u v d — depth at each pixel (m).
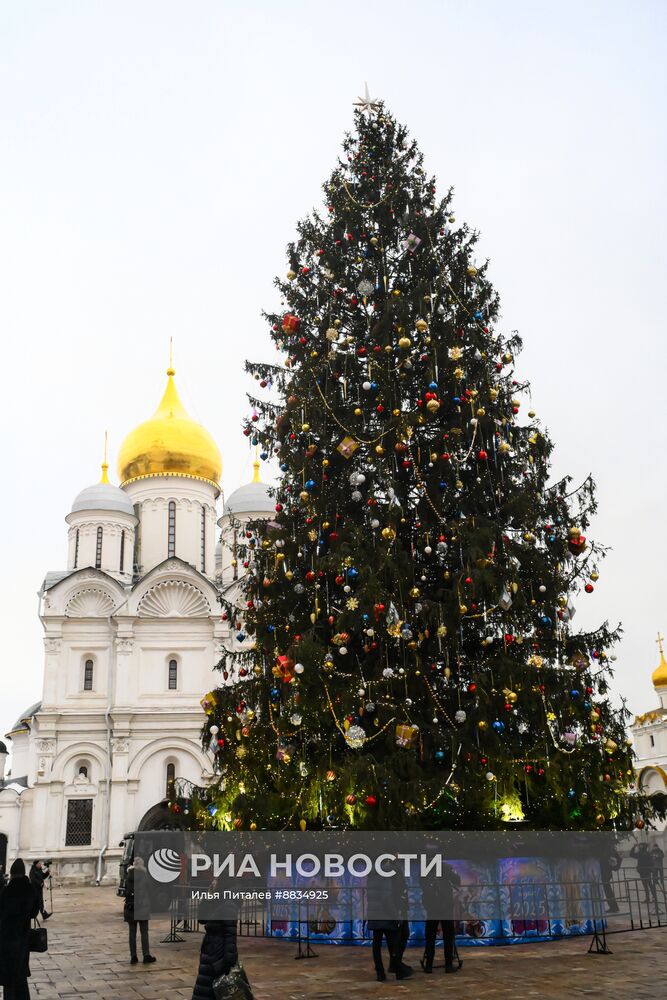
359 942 17.34
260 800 16.81
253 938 18.56
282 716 17.25
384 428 18.16
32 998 13.48
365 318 20.55
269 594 19.12
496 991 12.88
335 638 16.75
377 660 17.28
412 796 15.32
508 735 17.11
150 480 59.66
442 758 16.36
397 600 16.81
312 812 16.23
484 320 19.97
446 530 18.00
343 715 16.66
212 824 18.84
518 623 17.67
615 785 17.05
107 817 45.88
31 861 44.53
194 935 21.28
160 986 14.41
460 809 16.16
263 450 20.55
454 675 17.62
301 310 20.89
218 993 9.15
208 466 60.69
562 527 18.78
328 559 17.39
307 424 18.83
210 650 49.88
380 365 18.81
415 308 19.17
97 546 54.97
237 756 17.98
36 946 11.93
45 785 46.22
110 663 49.25
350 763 15.82
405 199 21.14
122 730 47.47
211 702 19.14
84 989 14.19
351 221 20.98
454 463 18.12
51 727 47.41
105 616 49.97
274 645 18.58
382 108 22.88
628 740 17.66
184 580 50.66
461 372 18.20
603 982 13.29
